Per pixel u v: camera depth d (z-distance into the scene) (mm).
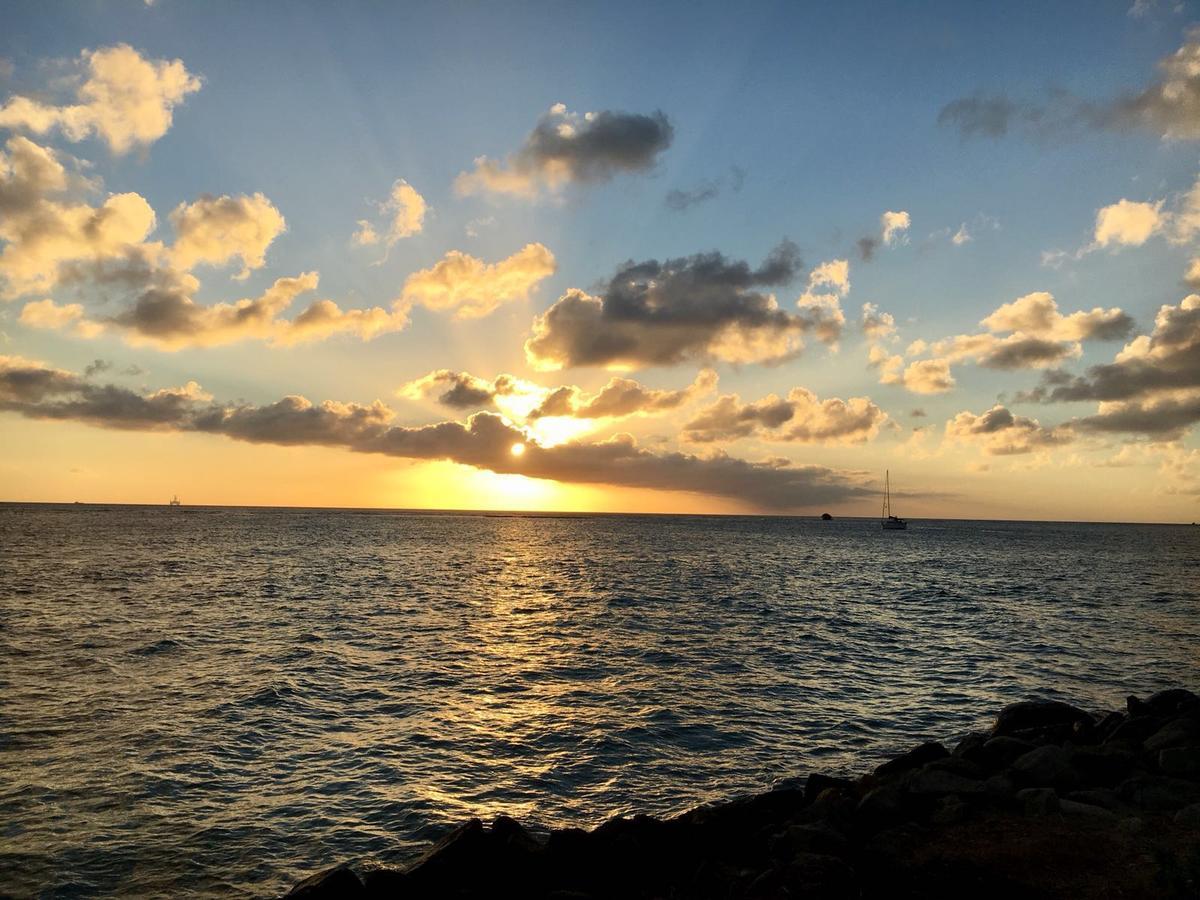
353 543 132000
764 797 13914
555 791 17688
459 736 21562
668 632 40438
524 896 11008
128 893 12742
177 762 18844
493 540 159250
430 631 39656
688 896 10914
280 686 26422
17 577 60656
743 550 131250
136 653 31625
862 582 73062
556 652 34219
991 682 29328
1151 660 34000
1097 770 14219
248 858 14125
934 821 12188
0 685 25656
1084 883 9906
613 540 169375
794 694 26891
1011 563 104750
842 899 9836
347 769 18828
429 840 15078
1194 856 10234
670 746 20922
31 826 15070
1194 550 151375
